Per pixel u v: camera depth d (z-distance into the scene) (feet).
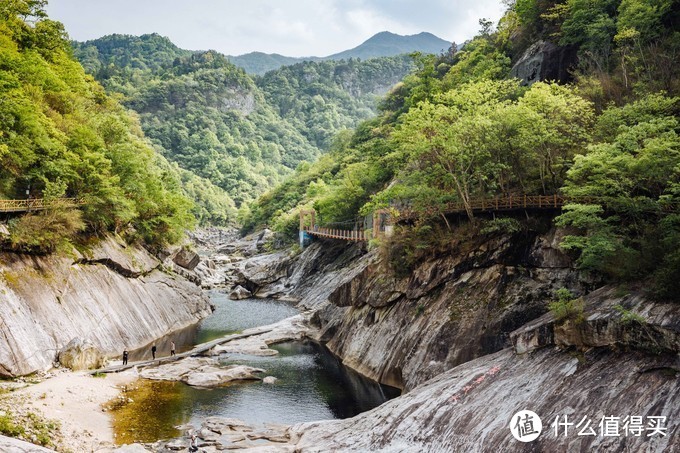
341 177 431.84
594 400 78.28
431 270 149.48
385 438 93.97
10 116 162.61
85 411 116.37
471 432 84.99
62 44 279.28
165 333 205.36
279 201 536.83
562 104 145.89
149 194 252.21
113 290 189.67
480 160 156.56
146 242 256.93
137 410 122.21
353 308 183.01
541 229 136.26
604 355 86.07
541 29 272.10
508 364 99.09
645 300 87.86
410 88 434.30
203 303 253.44
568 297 106.93
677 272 84.12
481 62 280.51
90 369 146.82
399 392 138.41
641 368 78.69
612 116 137.69
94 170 193.67
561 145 142.61
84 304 168.55
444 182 167.53
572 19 229.86
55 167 173.78
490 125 146.10
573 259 127.24
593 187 109.60
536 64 242.37
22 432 94.07
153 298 214.90
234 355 177.37
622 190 108.47
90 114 248.73
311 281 296.30
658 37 195.52
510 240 137.90
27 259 156.76
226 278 360.69
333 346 182.60
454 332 132.26
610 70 204.74
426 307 146.10
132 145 267.39
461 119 154.81
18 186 179.11
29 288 149.38
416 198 165.48
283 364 167.12
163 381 145.28
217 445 100.78
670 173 105.70
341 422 107.65
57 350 144.97
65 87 225.76
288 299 297.94
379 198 216.74
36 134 170.40
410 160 173.68
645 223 109.29
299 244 359.05
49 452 80.18
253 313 256.52
